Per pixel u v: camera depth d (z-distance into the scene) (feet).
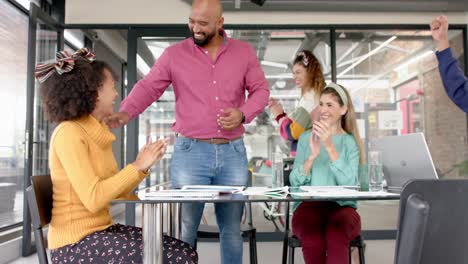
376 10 14.49
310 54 8.69
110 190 4.00
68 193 4.24
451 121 15.25
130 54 14.69
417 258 2.31
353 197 4.03
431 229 2.43
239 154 6.01
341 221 5.49
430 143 15.12
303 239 5.60
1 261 10.52
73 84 4.32
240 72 6.17
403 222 2.40
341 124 6.57
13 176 12.96
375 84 15.23
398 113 15.20
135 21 14.69
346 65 15.19
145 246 3.88
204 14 5.58
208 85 6.01
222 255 5.94
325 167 6.13
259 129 14.76
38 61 12.61
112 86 4.77
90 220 4.26
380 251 12.07
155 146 4.25
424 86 15.31
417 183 2.39
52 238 4.26
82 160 4.11
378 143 6.06
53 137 4.25
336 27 14.99
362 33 15.24
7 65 12.67
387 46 15.30
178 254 4.19
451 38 15.40
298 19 14.93
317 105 8.29
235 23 14.82
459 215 2.45
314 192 4.55
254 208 14.38
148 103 6.34
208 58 6.06
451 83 5.49
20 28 13.50
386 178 5.87
